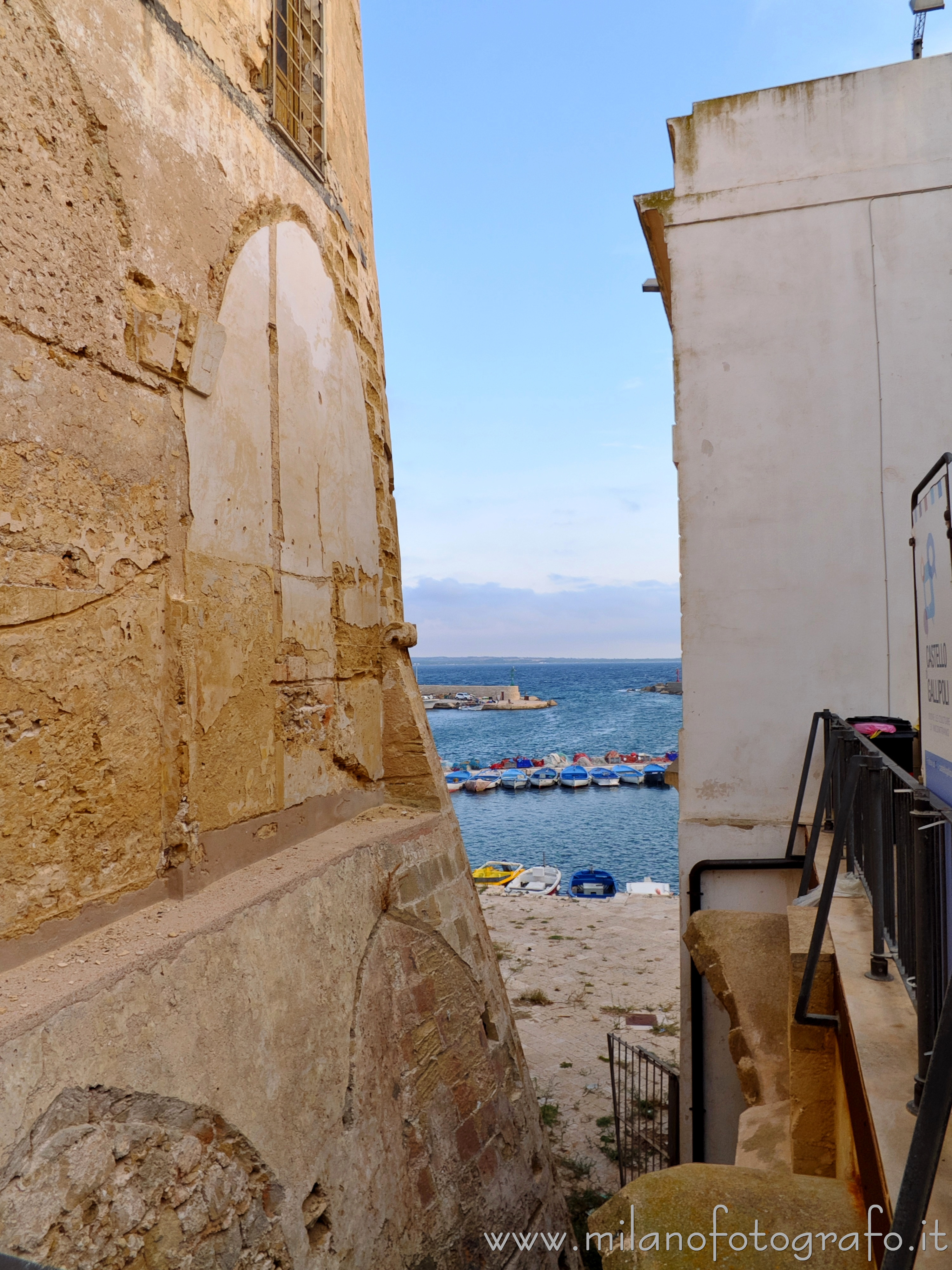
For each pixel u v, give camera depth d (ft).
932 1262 5.57
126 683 11.68
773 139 23.90
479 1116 18.08
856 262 23.17
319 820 17.75
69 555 10.67
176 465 12.99
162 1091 10.23
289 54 18.24
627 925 58.75
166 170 13.02
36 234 10.27
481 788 196.03
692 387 23.81
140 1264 9.53
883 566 22.47
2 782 9.51
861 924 12.88
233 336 14.79
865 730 18.75
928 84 23.13
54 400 10.50
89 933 10.86
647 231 26.22
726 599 23.20
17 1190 8.21
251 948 12.55
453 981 18.89
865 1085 7.93
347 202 21.31
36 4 10.41
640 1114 33.17
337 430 19.63
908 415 22.61
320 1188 12.95
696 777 23.02
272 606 15.93
